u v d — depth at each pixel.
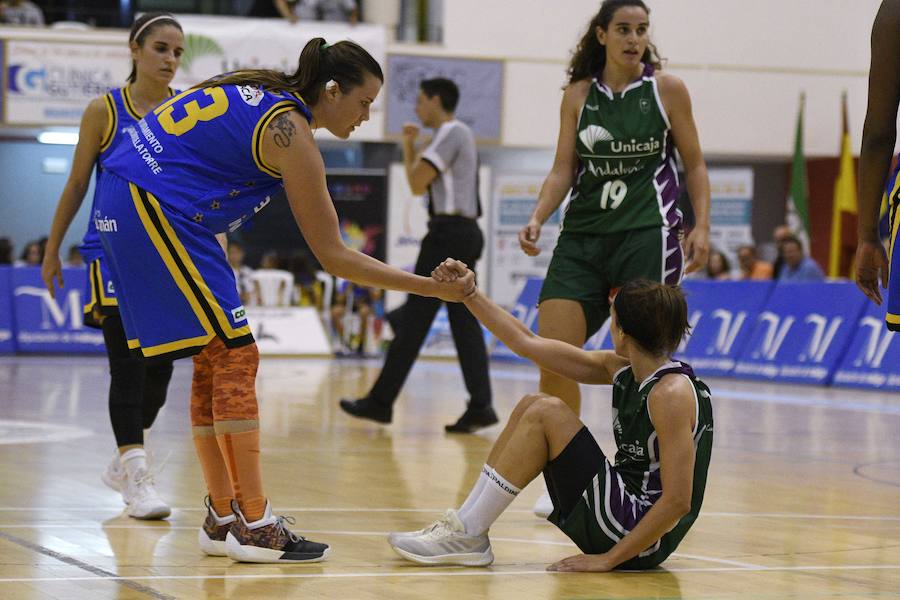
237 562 5.84
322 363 23.75
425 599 5.08
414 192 12.80
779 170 31.50
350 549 6.24
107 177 5.98
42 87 26.73
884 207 19.61
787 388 19.42
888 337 19.00
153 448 10.44
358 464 9.82
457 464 9.96
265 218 27.25
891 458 11.05
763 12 29.62
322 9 27.81
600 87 7.77
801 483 9.24
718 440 12.20
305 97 5.93
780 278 22.36
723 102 29.56
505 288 28.09
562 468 5.76
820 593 5.37
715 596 5.25
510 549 6.39
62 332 23.92
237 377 5.86
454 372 22.48
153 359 5.84
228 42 26.84
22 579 5.30
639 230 7.62
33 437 11.04
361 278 5.94
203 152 5.80
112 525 6.82
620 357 6.05
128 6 30.80
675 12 29.34
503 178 27.98
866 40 30.08
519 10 28.83
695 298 22.52
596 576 5.64
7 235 30.97
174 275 5.76
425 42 28.86
